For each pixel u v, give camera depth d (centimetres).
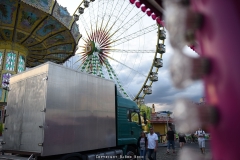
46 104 578
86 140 693
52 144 574
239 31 68
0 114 1936
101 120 779
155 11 220
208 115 66
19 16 2172
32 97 622
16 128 646
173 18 76
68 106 646
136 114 1028
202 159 72
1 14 2127
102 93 812
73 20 2359
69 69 674
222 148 66
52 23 2281
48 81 597
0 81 2381
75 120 662
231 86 65
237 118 63
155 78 2458
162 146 2103
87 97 731
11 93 710
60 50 2852
